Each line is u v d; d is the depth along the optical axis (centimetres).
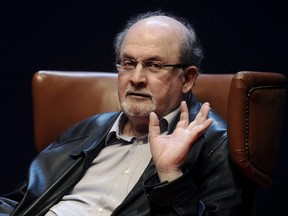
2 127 778
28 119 770
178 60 432
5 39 757
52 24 745
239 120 399
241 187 411
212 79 524
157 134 387
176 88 436
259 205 685
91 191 436
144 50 423
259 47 687
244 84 398
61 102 552
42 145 550
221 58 699
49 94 551
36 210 436
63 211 427
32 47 754
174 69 430
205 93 521
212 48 699
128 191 420
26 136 775
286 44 679
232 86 402
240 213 403
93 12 732
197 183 416
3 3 749
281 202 680
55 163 468
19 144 779
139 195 397
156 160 378
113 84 556
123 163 439
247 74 401
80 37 740
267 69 687
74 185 446
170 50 427
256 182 414
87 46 740
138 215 390
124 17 723
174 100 438
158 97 427
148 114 427
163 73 426
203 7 696
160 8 710
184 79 444
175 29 436
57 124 550
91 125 489
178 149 373
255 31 686
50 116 550
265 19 681
